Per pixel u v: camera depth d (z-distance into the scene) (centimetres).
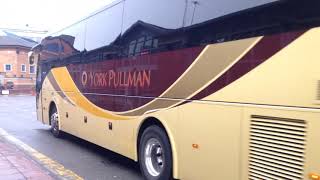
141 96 750
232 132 527
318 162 416
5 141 1212
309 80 425
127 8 820
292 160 447
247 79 504
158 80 695
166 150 676
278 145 464
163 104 679
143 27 751
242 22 513
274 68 466
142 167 746
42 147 1130
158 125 713
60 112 1256
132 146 787
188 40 616
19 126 1662
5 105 3300
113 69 869
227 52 536
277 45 462
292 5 445
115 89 859
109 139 891
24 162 839
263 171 484
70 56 1152
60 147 1129
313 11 422
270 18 473
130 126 794
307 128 428
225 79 539
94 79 976
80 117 1077
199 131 589
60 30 1262
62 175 802
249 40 501
